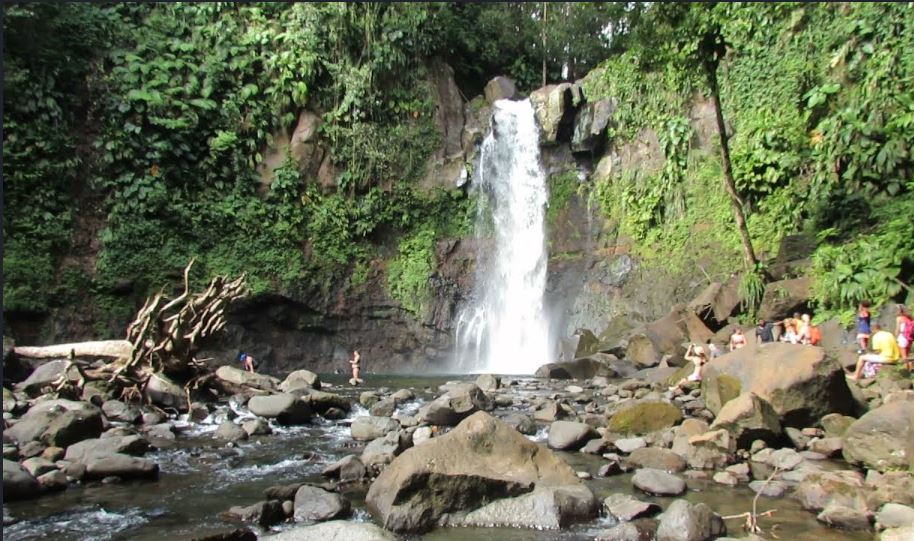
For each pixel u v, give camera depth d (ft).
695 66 55.72
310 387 44.11
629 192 73.97
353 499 20.95
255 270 66.03
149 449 28.02
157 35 67.92
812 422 28.91
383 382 55.93
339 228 70.69
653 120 74.13
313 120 71.61
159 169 63.52
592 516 19.35
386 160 74.08
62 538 17.53
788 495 21.43
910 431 22.26
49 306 57.57
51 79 59.98
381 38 76.13
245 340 65.57
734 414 26.61
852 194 55.26
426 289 72.74
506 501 19.24
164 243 62.85
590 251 75.97
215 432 31.22
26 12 58.34
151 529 18.21
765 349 31.96
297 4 73.05
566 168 80.28
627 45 58.29
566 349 67.10
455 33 86.43
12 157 57.16
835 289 49.01
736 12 68.90
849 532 17.83
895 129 53.01
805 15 64.23
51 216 58.49
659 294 67.77
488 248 76.95
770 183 62.64
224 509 20.04
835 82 59.98
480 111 82.23
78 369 35.04
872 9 57.72
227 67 69.10
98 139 61.82
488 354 74.28
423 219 75.51
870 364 39.22
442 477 18.99
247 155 68.49
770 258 60.23
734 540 16.42
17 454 24.52
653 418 30.12
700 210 68.08
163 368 38.06
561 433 28.81
